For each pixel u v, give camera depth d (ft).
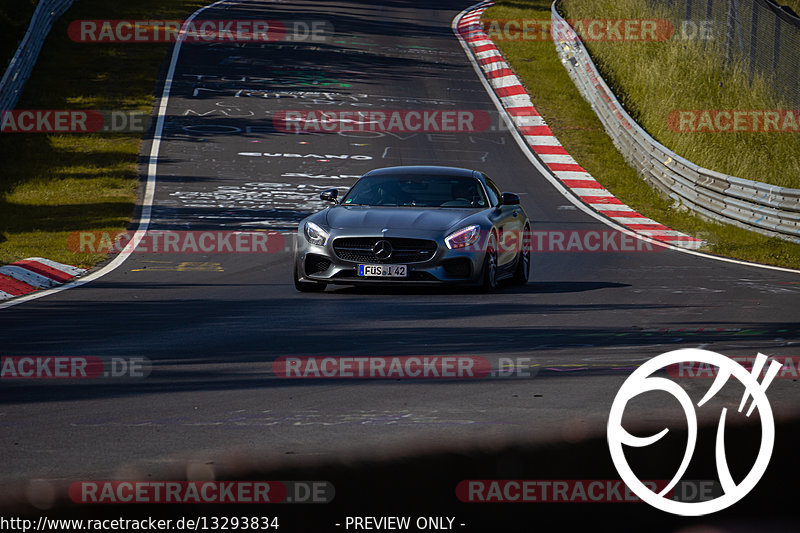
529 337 99.96
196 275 163.43
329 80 460.55
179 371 81.30
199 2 642.22
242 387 74.90
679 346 94.58
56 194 274.57
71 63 459.32
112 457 54.19
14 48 459.32
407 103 429.79
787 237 244.22
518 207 157.69
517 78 483.51
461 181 150.71
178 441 57.93
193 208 259.19
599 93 419.33
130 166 315.17
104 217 239.50
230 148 343.67
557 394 72.08
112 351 90.89
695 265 191.72
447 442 56.39
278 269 173.06
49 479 49.52
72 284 150.00
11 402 69.56
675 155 305.94
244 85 440.86
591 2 557.33
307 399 70.44
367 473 49.08
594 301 132.57
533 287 151.23
